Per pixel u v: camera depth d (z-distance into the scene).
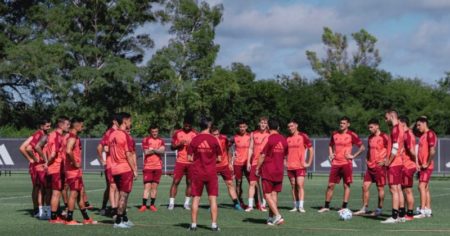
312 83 75.81
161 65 66.38
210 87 68.62
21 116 69.31
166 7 74.06
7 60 63.62
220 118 67.31
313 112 65.06
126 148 14.60
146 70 66.62
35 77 63.53
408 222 15.80
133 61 69.75
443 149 37.88
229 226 15.05
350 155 18.66
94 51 64.81
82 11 65.44
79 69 63.22
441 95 79.00
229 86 67.25
